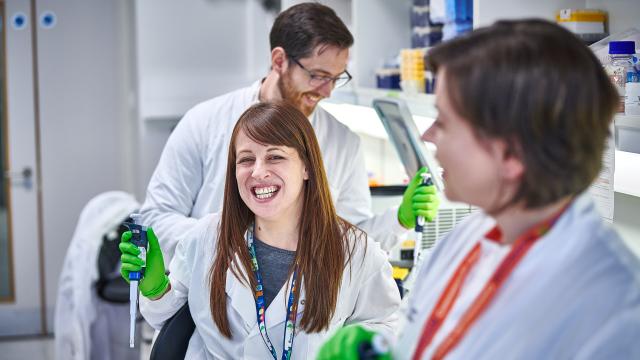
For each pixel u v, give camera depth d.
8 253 5.01
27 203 5.01
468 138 0.82
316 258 1.68
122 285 3.57
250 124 1.66
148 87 4.87
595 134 0.80
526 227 0.87
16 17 4.89
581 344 0.79
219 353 1.73
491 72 0.79
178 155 2.28
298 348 1.68
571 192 0.82
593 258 0.80
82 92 5.04
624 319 0.76
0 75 4.92
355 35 2.96
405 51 2.50
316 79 2.08
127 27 5.05
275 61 2.12
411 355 0.96
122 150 5.14
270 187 1.65
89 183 5.10
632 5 1.85
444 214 2.36
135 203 3.74
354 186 2.30
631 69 1.60
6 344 4.83
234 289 1.69
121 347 3.54
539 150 0.79
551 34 0.79
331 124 2.28
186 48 4.91
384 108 2.32
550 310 0.80
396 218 2.13
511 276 0.84
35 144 5.00
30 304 5.04
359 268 1.74
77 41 5.00
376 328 1.75
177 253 1.83
